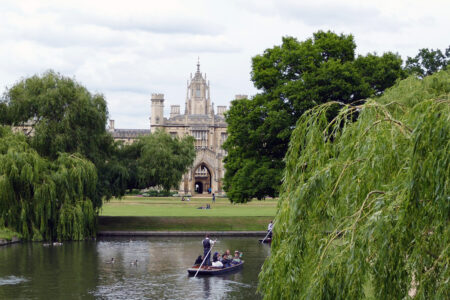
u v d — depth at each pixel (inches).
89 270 1589.6
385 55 2411.4
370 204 602.5
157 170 2652.6
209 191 7332.7
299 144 713.0
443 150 499.8
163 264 1707.7
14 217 2054.6
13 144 2076.8
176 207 4200.3
